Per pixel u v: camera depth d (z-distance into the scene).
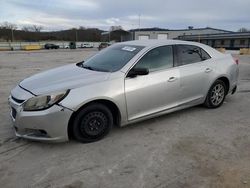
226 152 3.47
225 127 4.32
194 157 3.34
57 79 3.79
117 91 3.74
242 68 12.55
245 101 5.85
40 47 56.09
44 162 3.24
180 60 4.53
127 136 3.96
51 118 3.34
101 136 3.81
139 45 4.45
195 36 68.12
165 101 4.32
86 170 3.07
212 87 5.04
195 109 5.18
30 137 3.49
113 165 3.17
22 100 3.45
